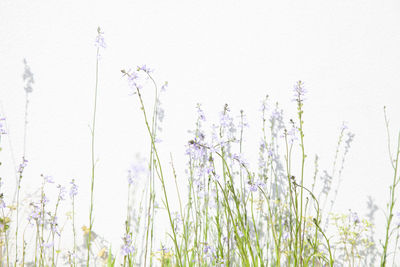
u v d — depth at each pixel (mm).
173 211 2420
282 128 2455
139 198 2447
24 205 2449
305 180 2424
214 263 1794
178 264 1938
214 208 2301
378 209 2365
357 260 2326
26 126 2498
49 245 2070
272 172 2426
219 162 2369
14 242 2404
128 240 1646
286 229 2000
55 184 2486
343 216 2227
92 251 2443
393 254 2314
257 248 1780
